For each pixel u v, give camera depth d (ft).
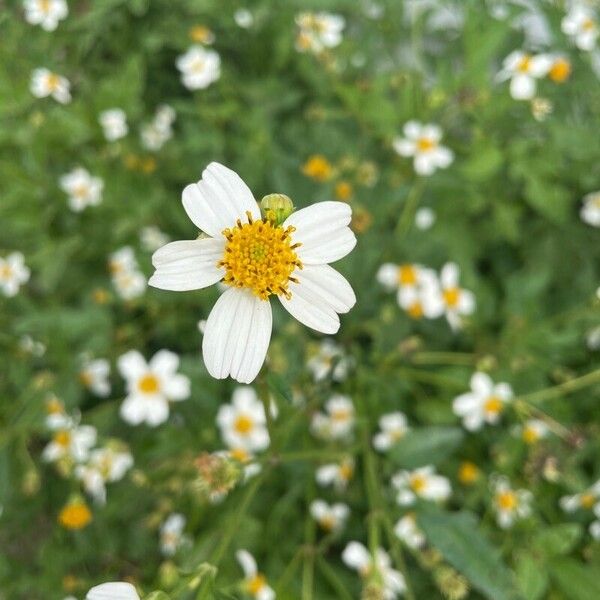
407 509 0.77
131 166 1.00
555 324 0.97
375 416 0.87
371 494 0.76
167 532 0.82
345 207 0.48
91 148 1.02
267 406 0.57
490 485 0.84
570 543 0.73
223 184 0.47
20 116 0.96
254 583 0.75
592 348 0.97
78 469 0.83
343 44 1.09
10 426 0.87
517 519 0.80
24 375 0.92
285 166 1.00
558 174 1.02
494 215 1.05
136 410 0.83
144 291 0.94
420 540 0.82
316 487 0.89
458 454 0.90
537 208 1.01
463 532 0.65
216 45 1.14
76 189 0.97
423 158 0.95
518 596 0.71
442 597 0.84
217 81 1.08
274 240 0.47
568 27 1.01
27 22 1.01
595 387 0.91
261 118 1.02
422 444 0.72
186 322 0.96
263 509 0.86
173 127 1.16
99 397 0.99
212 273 0.47
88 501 0.92
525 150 1.01
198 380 0.85
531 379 0.90
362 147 1.02
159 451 0.83
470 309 0.93
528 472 0.82
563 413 0.89
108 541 0.85
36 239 0.98
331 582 0.84
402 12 1.11
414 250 0.93
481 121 1.00
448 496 0.87
